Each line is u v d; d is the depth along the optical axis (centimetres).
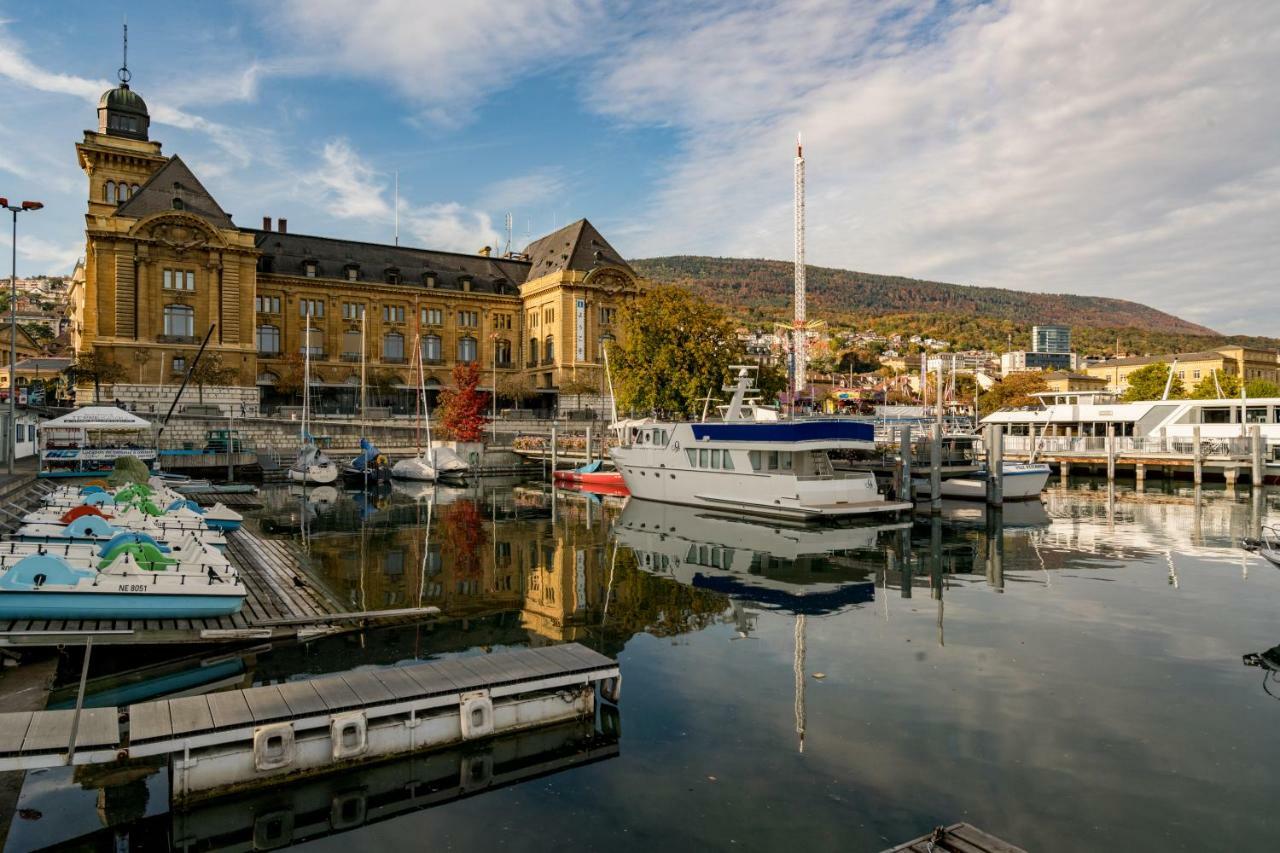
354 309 10231
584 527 3678
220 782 1023
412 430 7469
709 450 4125
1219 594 2242
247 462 6066
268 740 1046
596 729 1259
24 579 1567
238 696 1134
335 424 7156
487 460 7112
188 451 6050
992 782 1085
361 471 5778
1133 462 5928
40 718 1057
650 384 6444
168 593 1652
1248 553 2920
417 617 1984
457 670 1264
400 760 1135
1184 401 6200
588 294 10588
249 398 8488
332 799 1045
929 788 1068
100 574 1616
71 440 5619
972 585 2400
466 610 2067
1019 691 1436
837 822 981
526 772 1117
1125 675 1523
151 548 1742
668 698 1400
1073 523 3797
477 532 3516
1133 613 2023
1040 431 6962
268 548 2811
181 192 8238
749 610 2088
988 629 1875
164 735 992
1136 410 6378
